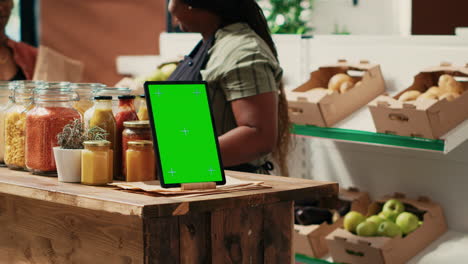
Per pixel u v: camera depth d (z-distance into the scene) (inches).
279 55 141.3
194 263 62.8
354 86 121.0
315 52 135.6
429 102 102.9
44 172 73.7
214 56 93.2
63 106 73.9
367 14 258.8
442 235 115.1
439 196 117.6
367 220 111.5
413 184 121.1
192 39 155.6
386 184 124.9
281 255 69.2
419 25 173.2
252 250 66.5
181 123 66.1
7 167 81.8
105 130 70.5
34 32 275.0
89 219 67.4
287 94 123.0
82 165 67.6
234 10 96.5
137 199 58.7
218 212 63.2
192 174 65.0
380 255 106.1
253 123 88.4
